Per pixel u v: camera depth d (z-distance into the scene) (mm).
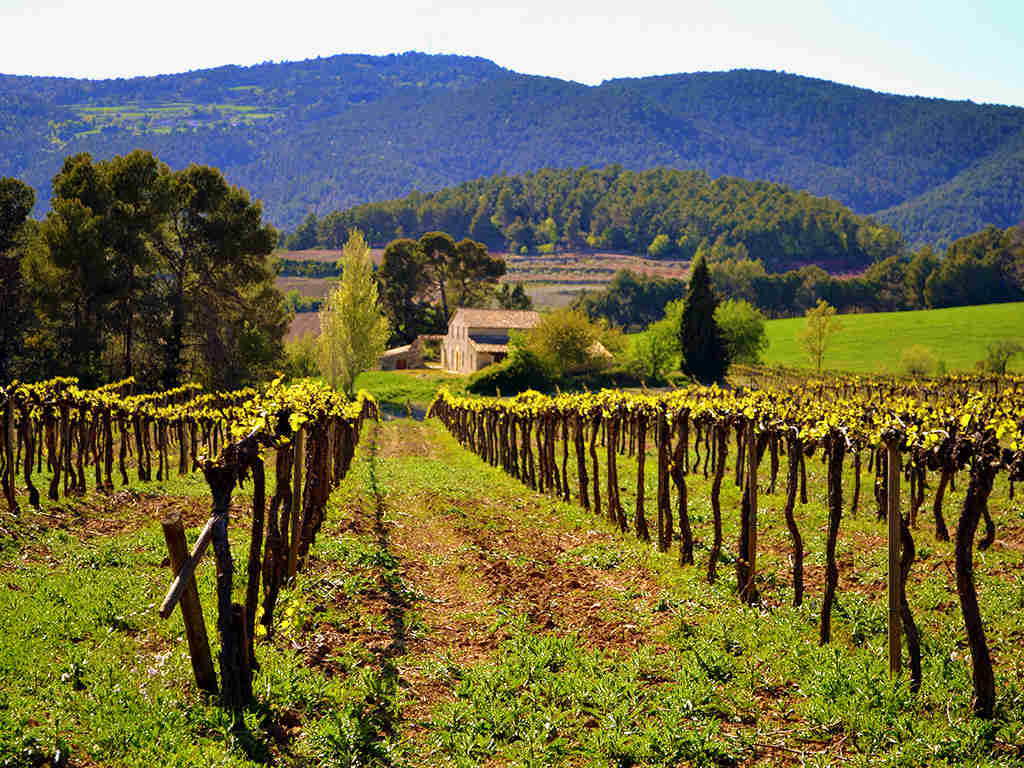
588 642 10812
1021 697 8172
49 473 24609
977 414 9594
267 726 7953
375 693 8852
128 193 61656
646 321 175125
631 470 30109
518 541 17609
